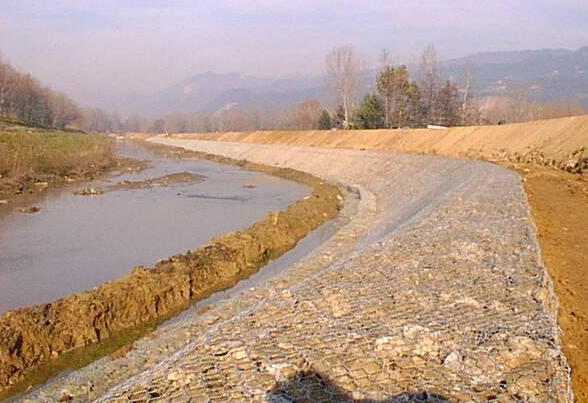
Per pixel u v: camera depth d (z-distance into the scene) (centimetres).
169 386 468
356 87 5916
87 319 894
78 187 2997
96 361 800
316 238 1645
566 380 452
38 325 841
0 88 7538
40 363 798
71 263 1370
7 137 3834
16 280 1223
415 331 561
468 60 7219
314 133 5122
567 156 2023
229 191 2917
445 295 682
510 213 1160
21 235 1705
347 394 441
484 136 3027
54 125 9125
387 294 700
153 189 2994
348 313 634
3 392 719
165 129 14488
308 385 459
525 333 548
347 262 884
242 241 1412
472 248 899
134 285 1020
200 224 1919
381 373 475
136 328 938
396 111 5334
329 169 3691
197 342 579
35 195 2634
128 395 456
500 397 429
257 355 522
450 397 430
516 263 804
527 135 2600
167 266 1175
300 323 607
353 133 4588
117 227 1853
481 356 499
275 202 2495
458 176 2020
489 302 650
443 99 5388
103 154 4494
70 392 700
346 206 2234
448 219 1152
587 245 907
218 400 440
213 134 8150
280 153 4809
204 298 1098
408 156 3019
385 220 1739
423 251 912
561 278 729
